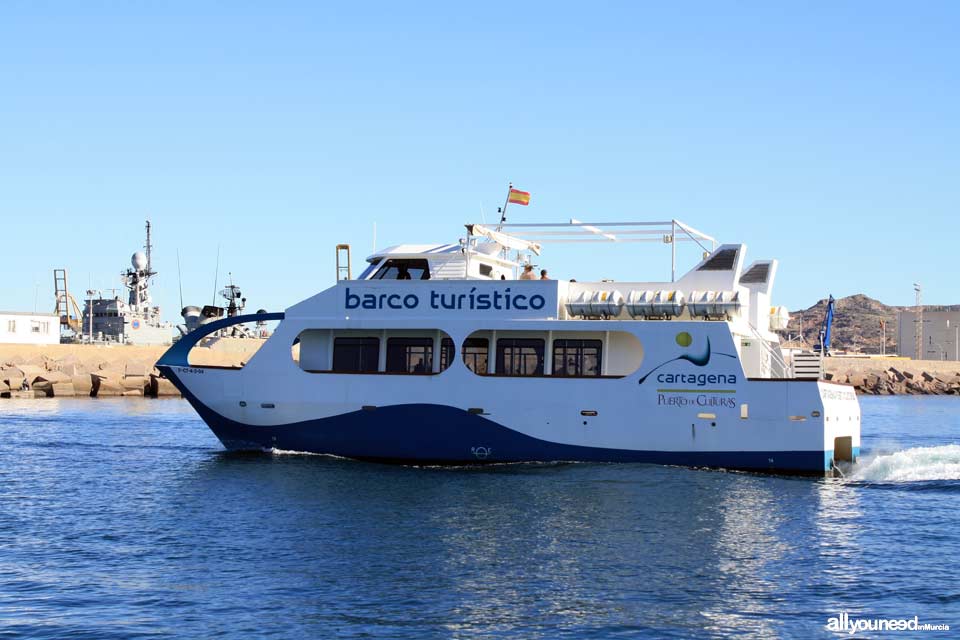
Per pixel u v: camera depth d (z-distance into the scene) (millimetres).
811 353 28609
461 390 28516
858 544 19859
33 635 14602
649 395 27484
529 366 28875
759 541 20047
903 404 85688
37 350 83125
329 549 19234
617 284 30109
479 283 28875
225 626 14977
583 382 27812
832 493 24906
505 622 15211
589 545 19625
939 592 16750
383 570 17812
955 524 21594
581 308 28375
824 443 26531
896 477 27047
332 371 29609
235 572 17688
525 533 20562
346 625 15039
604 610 15781
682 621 15328
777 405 26766
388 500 23812
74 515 22406
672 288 29781
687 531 20812
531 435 28062
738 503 23547
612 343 28422
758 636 14742
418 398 28797
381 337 30047
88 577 17375
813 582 17281
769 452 26812
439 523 21422
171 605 15891
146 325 105188
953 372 135625
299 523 21453
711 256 29766
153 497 24516
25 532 20703
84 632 14719
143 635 14617
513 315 28609
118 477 27766
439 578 17359
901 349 183875
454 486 25531
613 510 22734
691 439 27250
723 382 27062
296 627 14945
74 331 111000
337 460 29781
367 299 29688
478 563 18281
